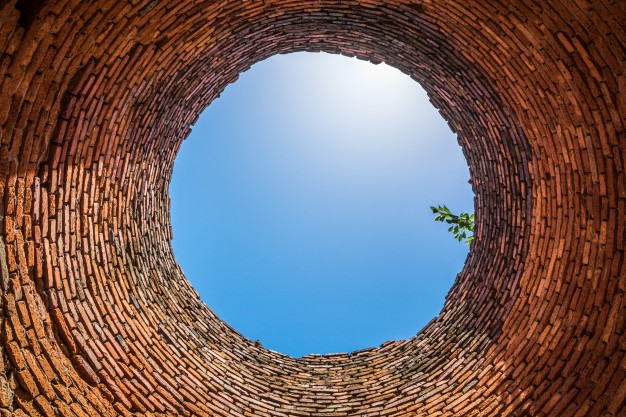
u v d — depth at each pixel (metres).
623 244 4.90
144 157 6.67
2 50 3.68
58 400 4.44
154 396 5.80
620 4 4.07
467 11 5.45
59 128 4.72
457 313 7.55
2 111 3.91
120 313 5.91
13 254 4.32
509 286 6.62
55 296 4.90
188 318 7.39
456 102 7.29
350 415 6.92
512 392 5.79
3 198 4.17
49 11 3.90
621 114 4.61
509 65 5.65
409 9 5.94
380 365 7.80
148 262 7.03
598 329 5.07
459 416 6.11
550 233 5.96
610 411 4.59
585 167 5.28
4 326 4.11
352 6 6.23
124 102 5.55
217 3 5.49
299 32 6.98
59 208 4.98
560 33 4.75
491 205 7.44
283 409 6.96
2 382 3.90
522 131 6.18
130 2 4.62
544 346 5.67
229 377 7.03
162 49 5.54
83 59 4.58
